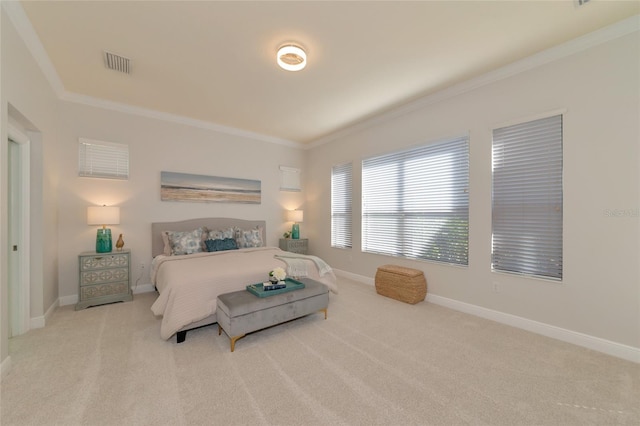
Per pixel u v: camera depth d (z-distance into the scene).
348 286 4.27
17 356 2.10
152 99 3.58
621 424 1.46
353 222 4.76
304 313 2.76
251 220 5.10
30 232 2.64
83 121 3.51
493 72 2.87
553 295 2.52
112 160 3.73
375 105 3.78
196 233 4.02
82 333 2.54
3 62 1.84
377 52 2.54
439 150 3.46
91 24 2.15
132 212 3.89
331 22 2.14
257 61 2.69
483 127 3.00
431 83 3.15
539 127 2.62
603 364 2.05
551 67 2.52
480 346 2.33
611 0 1.92
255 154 5.17
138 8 1.98
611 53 2.21
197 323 2.51
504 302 2.84
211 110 3.97
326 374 1.92
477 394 1.71
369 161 4.47
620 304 2.18
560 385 1.80
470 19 2.11
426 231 3.62
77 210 3.48
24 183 2.53
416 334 2.57
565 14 2.06
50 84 2.93
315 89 3.29
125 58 2.63
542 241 2.61
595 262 2.30
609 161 2.23
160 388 1.74
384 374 1.92
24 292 2.53
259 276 2.98
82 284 3.22
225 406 1.58
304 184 5.91
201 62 2.70
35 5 1.94
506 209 2.85
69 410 1.53
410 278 3.44
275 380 1.84
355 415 1.52
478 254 3.06
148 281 4.00
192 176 4.39
